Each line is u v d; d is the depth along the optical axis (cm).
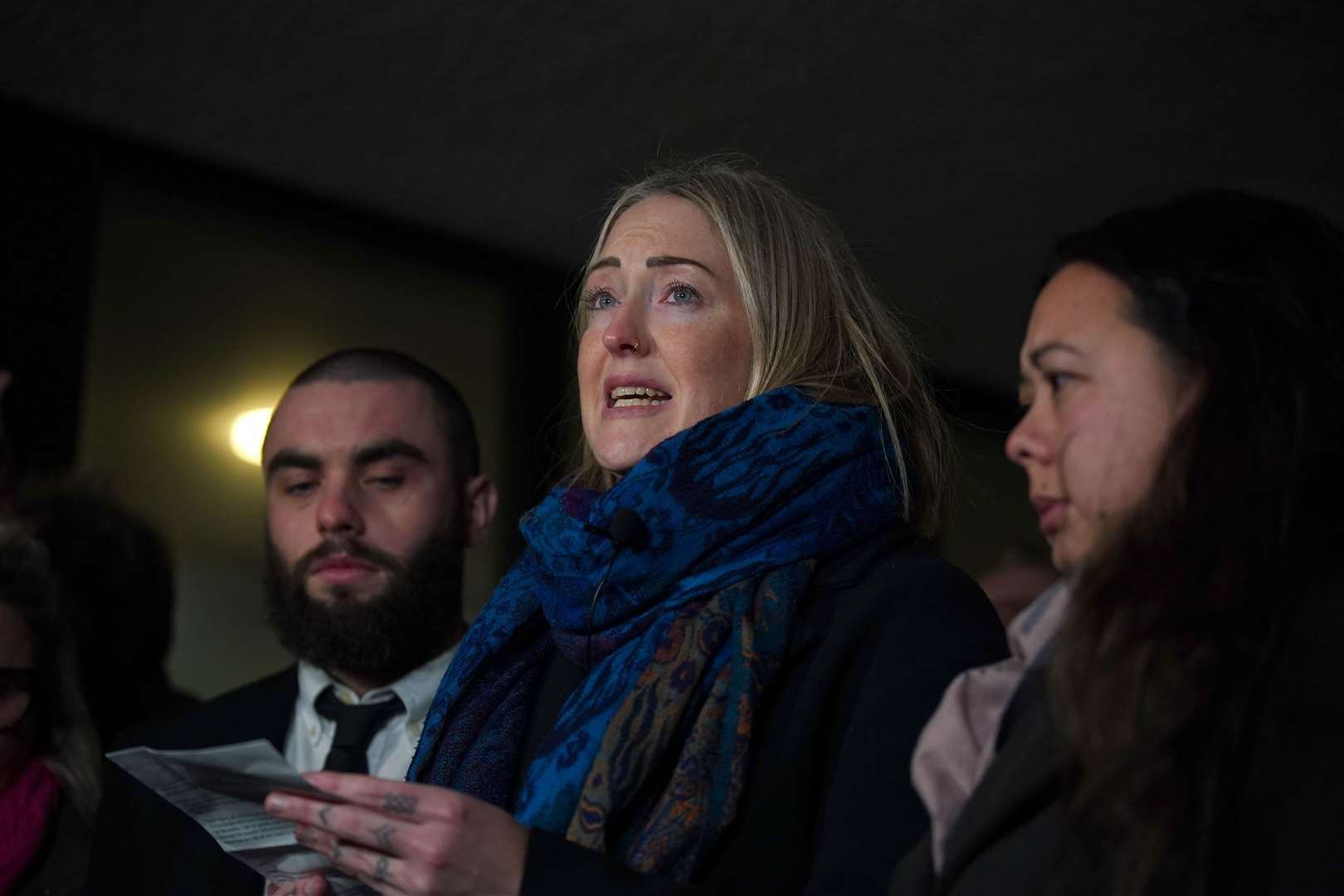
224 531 477
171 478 470
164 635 343
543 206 508
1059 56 421
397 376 284
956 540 593
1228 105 442
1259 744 123
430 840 160
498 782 202
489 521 291
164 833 252
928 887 147
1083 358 141
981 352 593
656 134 464
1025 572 441
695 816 175
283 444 275
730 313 215
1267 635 127
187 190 482
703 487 199
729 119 456
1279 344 133
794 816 176
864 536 201
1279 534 129
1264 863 120
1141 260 141
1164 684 128
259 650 476
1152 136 459
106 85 448
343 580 266
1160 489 133
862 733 174
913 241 519
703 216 220
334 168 491
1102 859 129
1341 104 438
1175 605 129
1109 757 128
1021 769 139
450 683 215
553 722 204
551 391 533
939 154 470
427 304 525
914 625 183
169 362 476
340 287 510
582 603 203
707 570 198
